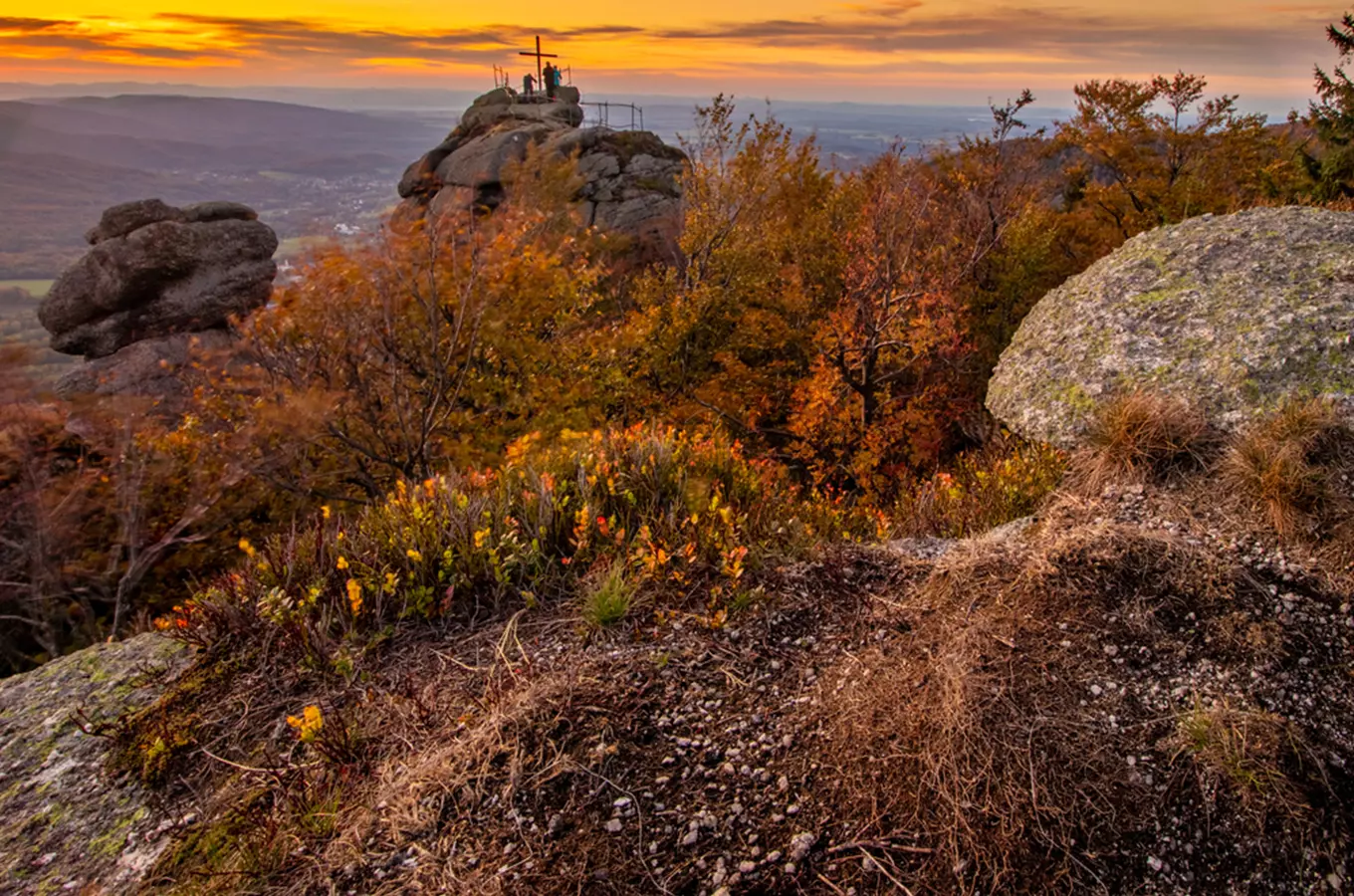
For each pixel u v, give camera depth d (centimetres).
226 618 356
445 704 301
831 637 334
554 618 358
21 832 268
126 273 1672
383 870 224
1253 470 407
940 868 220
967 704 265
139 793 280
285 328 1037
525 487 460
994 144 2011
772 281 2239
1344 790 244
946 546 451
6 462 898
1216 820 235
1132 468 460
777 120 2138
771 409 2122
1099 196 2230
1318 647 304
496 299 1196
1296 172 1759
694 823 238
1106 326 586
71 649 971
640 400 1766
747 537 409
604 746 265
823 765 258
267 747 291
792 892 216
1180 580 332
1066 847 225
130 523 972
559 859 225
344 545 397
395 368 1077
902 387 2044
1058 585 332
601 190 3070
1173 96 2100
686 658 321
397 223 1093
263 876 228
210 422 1078
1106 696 279
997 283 1980
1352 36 1570
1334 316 491
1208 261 609
